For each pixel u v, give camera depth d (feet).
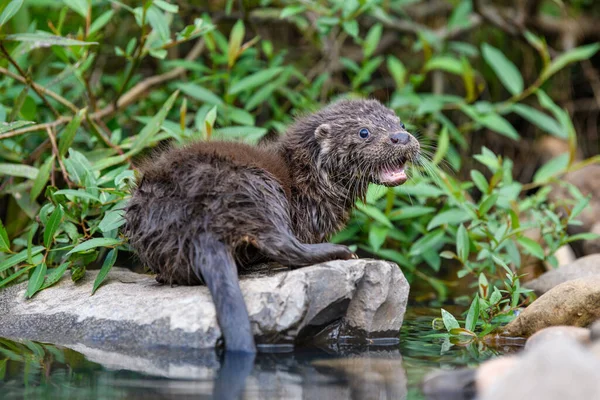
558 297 36.58
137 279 39.70
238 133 49.93
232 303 32.78
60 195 40.29
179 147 39.06
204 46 65.87
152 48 49.26
